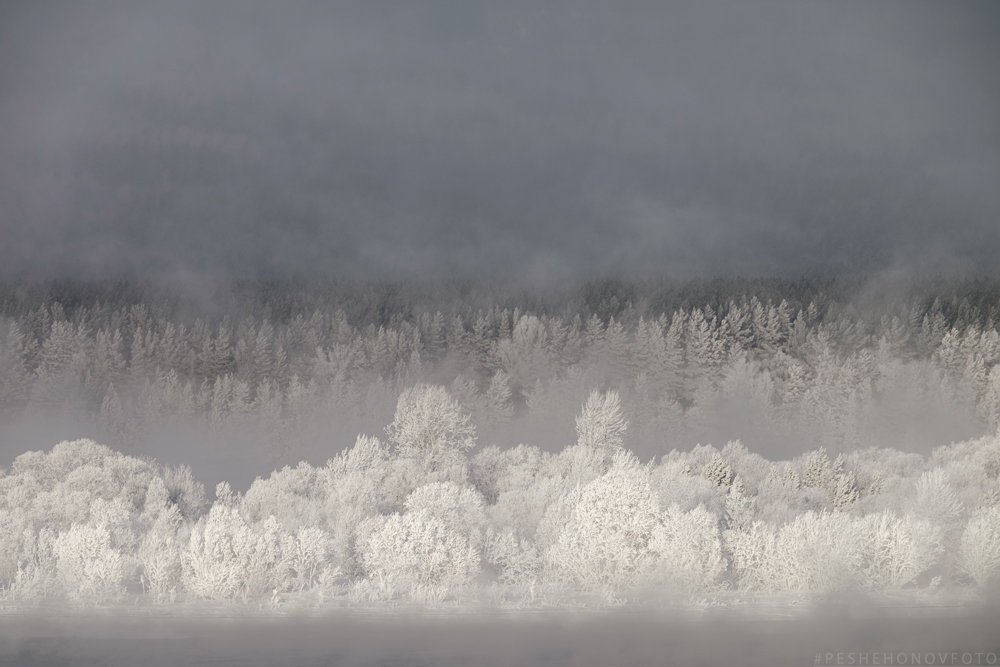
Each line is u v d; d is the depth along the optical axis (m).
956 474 50.34
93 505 40.28
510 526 39.41
